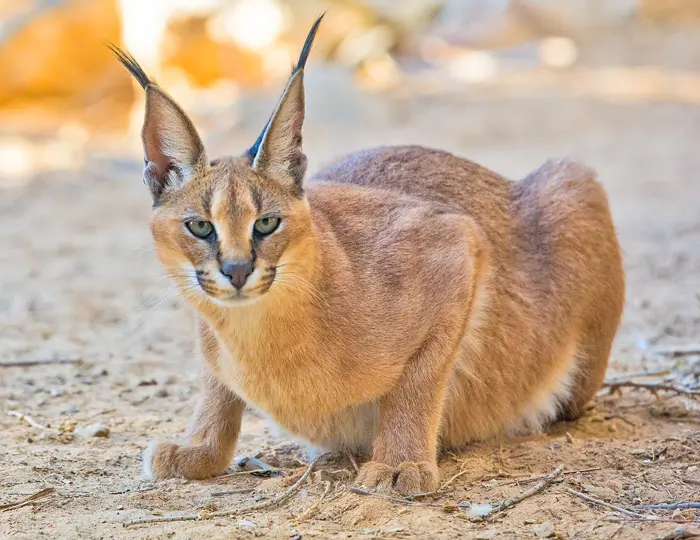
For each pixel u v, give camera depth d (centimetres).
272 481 902
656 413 1091
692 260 1798
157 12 3647
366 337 880
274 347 856
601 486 883
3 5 3578
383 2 4581
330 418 912
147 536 775
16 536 780
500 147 3033
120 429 1083
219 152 2952
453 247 938
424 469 881
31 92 3525
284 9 4225
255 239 831
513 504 839
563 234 1048
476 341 977
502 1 5375
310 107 3422
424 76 4262
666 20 5581
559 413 1088
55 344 1407
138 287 1727
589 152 2939
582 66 4606
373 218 944
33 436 1051
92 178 2742
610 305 1073
